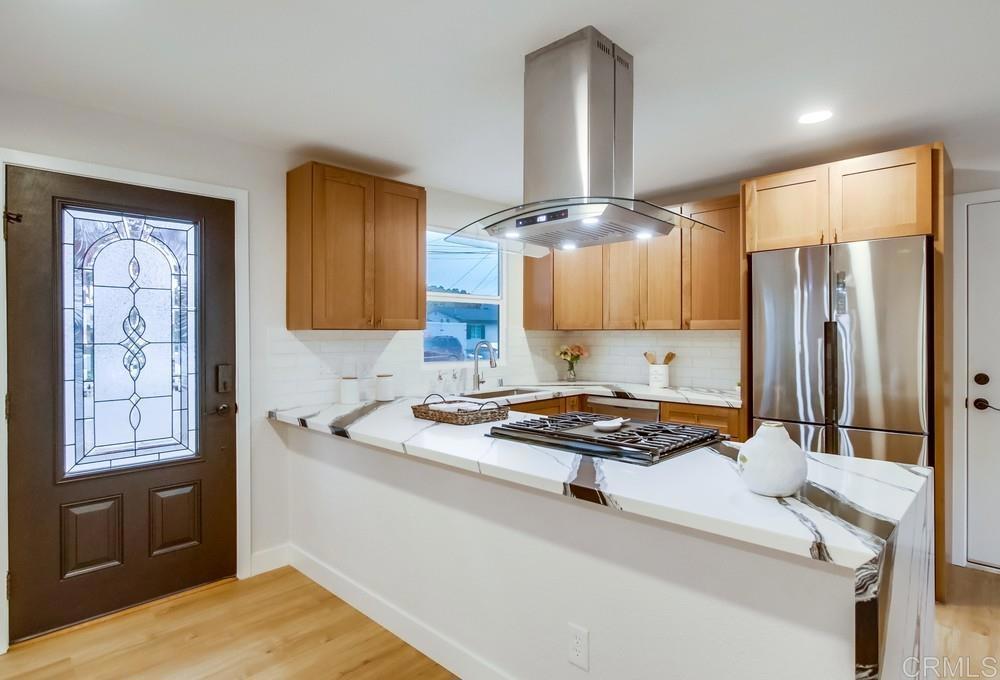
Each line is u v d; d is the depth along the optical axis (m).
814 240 2.94
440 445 1.99
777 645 1.27
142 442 2.66
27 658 2.22
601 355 4.70
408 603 2.35
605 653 1.62
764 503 1.31
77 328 2.47
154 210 2.67
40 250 2.37
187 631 2.44
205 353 2.84
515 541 1.89
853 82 2.22
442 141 2.94
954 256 3.31
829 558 1.07
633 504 1.36
